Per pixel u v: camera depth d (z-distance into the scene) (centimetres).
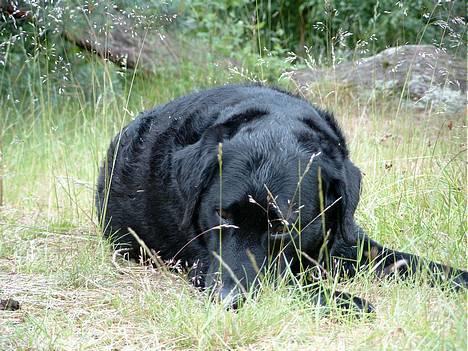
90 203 1031
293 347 577
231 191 654
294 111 732
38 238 884
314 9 1830
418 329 580
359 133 1118
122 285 742
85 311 667
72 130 1323
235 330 597
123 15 1385
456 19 1096
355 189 693
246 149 670
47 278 749
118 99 1474
